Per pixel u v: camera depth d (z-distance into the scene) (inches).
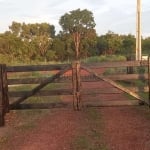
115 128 396.5
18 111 531.8
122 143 335.6
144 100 477.7
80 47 3523.6
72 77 477.4
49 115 492.7
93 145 331.6
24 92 475.2
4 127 434.0
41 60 2989.7
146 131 377.7
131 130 384.8
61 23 3880.4
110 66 470.9
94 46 3513.8
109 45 3316.9
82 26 3806.6
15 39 2615.7
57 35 3831.2
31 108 479.5
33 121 459.8
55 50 3334.2
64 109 526.9
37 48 3090.6
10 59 2308.1
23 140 364.8
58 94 478.9
